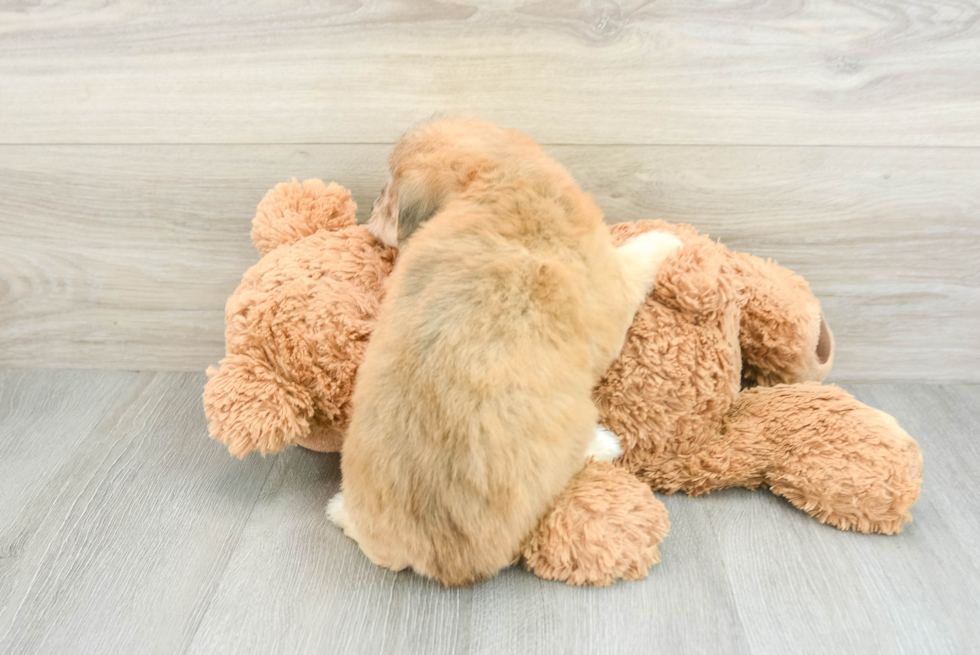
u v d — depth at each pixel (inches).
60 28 44.3
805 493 40.3
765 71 43.8
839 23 42.3
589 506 35.9
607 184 47.5
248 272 43.0
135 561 38.7
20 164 48.7
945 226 47.8
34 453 47.1
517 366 32.9
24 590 36.9
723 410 42.2
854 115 44.8
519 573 37.4
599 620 34.5
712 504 42.0
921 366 52.8
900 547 38.8
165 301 53.7
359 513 35.6
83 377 55.7
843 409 40.6
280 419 39.4
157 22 43.9
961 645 33.3
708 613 34.8
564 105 45.1
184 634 34.3
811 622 34.4
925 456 45.7
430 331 33.1
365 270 41.5
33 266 52.6
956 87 43.8
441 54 43.9
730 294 40.6
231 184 48.9
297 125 46.7
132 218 50.6
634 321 40.1
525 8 42.3
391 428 33.4
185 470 45.8
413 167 37.4
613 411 40.8
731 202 47.8
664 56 43.4
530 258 34.0
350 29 43.4
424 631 34.2
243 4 43.1
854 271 49.8
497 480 33.0
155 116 46.9
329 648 33.4
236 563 38.4
